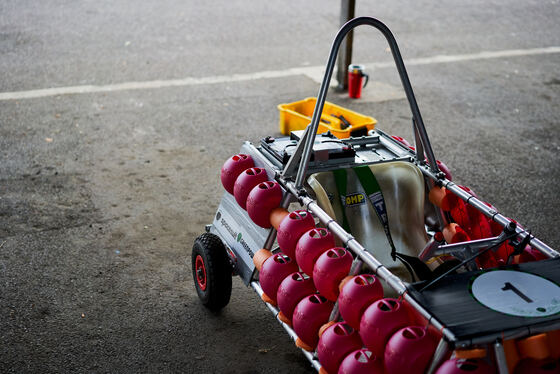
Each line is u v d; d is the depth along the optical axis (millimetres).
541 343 2160
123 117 7414
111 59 9562
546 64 10234
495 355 2154
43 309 3953
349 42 8344
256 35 11133
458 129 7387
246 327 3865
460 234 3484
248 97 8234
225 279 3787
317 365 2803
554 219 5312
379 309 2361
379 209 3516
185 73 9094
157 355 3584
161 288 4242
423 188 3512
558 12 13703
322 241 2842
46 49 9875
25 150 6387
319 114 3057
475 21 12766
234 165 3629
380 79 9172
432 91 8750
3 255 4531
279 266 3084
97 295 4129
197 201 5484
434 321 2209
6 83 8375
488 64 10117
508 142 7031
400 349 2215
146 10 12484
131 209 5297
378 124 7445
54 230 4910
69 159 6227
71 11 12141
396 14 12977
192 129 7133
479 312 2262
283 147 3576
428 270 3354
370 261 2580
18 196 5430
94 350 3604
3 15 11625
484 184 5953
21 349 3582
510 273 2533
